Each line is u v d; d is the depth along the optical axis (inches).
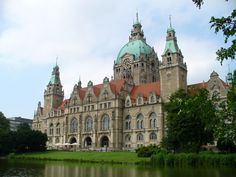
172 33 5610.2
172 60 5383.9
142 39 7608.3
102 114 5831.7
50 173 2448.3
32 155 4960.6
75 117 6289.4
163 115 5196.9
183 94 3629.4
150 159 3363.7
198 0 593.6
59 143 6633.9
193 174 2203.5
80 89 6633.9
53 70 7824.8
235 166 2827.3
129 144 5487.2
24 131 5738.2
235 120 880.3
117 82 6141.7
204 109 964.0
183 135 3550.7
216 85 4709.6
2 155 5413.4
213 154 3115.2
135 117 5511.8
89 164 3444.9
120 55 7549.2
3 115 6427.2
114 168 2859.3
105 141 5821.9
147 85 5935.0
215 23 619.5
